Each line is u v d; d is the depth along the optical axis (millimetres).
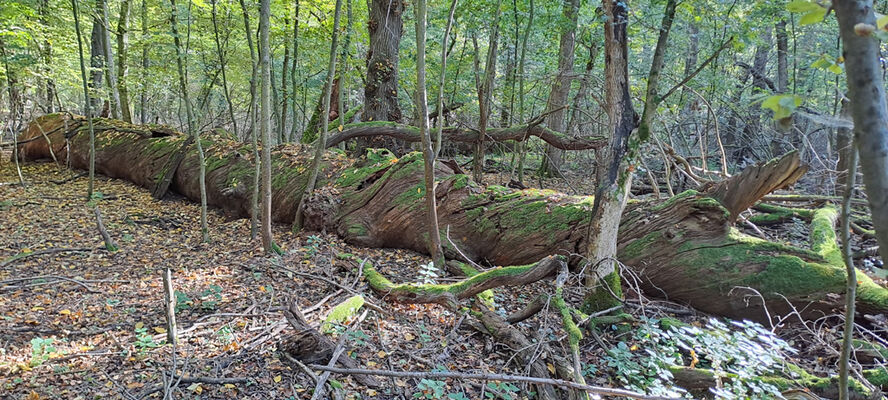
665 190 9305
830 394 3688
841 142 7781
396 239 7242
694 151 11547
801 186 8719
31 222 7859
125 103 13680
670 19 4352
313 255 6598
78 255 6562
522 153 9969
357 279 5742
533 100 13695
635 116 4637
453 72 13539
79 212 8547
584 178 11781
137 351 4051
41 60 11008
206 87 12922
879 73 1017
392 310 5129
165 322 4652
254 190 7238
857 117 1033
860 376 3793
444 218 6879
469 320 4852
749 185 5051
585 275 5051
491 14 9602
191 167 9672
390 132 9383
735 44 4281
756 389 3426
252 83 6922
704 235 5223
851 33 1027
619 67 4527
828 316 4590
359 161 8109
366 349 4293
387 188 7316
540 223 6191
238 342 4238
